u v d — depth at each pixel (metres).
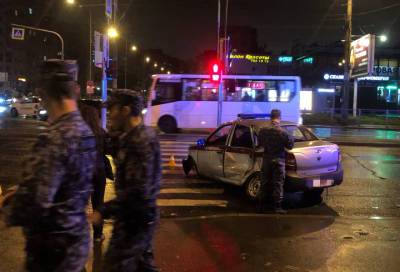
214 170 10.50
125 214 3.46
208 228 7.22
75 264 2.81
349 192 10.66
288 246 6.41
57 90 2.81
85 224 2.89
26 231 2.78
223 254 6.02
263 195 8.52
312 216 8.16
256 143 9.41
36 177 2.64
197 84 28.48
